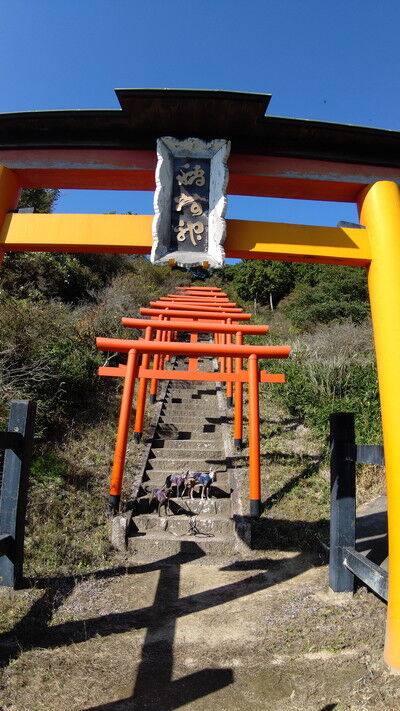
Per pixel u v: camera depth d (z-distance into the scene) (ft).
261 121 10.08
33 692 8.78
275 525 17.90
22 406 13.51
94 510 17.88
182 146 10.59
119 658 10.05
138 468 21.81
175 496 19.84
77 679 9.24
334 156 11.02
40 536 15.34
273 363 37.42
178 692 8.87
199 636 11.05
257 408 19.24
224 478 21.98
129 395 19.38
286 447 25.25
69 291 47.78
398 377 9.77
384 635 10.57
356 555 12.45
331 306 60.44
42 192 55.16
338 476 13.53
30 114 10.05
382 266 10.41
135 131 10.61
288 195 12.03
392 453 9.65
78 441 23.03
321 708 8.24
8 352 22.48
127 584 14.05
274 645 10.43
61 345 27.09
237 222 10.74
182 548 16.60
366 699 8.35
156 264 10.14
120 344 20.16
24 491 13.42
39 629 11.10
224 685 9.06
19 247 10.93
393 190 10.92
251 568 15.26
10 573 12.89
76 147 10.96
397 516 9.50
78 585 13.53
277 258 11.05
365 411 27.17
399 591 9.36
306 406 29.73
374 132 10.37
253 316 71.26
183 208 10.61
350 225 10.96
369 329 44.55
